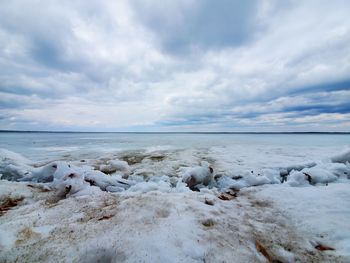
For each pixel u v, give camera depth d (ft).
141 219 10.61
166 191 17.37
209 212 11.90
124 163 29.48
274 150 50.60
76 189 16.56
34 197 15.88
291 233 10.11
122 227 9.83
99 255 8.06
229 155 41.98
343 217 11.48
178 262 7.35
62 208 12.87
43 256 7.98
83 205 13.30
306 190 16.22
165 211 11.63
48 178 22.38
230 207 13.42
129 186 20.57
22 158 31.81
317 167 24.40
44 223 10.77
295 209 12.90
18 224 10.59
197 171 22.21
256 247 8.75
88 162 33.63
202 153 45.42
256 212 12.72
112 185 20.08
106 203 13.61
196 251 7.98
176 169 28.89
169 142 86.48
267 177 21.67
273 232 10.13
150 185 18.19
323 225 10.69
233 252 8.20
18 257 7.94
